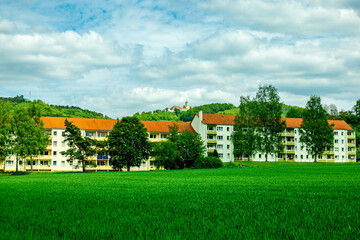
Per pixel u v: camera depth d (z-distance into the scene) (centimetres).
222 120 10950
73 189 1870
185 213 888
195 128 10938
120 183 2538
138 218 797
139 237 606
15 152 6762
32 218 805
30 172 7050
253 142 9450
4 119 7131
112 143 7300
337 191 1620
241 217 815
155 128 10012
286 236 609
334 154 11831
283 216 825
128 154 7356
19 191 1725
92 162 7200
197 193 1536
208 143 10538
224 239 597
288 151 11350
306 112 10412
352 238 595
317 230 662
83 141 6975
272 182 2453
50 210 962
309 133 10331
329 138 10056
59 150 9012
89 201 1195
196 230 664
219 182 2534
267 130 9825
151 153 7800
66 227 698
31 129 7075
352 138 12150
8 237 608
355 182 2384
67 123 7069
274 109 9694
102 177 3838
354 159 12162
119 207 1024
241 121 9731
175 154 7612
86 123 9438
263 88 9962
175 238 598
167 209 966
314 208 966
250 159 10925
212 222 753
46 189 1886
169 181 2797
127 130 7231
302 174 3966
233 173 4553
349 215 823
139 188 1933
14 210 942
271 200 1210
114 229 672
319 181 2533
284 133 11338
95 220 776
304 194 1456
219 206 1033
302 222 748
